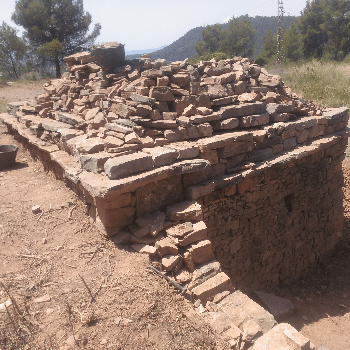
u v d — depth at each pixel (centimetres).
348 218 965
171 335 328
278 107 674
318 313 666
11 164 779
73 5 2803
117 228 465
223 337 331
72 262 427
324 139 730
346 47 3884
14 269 413
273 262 729
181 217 473
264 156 625
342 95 1401
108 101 623
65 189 627
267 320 365
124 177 446
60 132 641
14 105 987
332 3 3850
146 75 612
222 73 721
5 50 2689
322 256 852
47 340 316
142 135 543
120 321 337
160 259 429
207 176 555
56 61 2716
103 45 710
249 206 641
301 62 2228
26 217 531
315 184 776
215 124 608
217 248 609
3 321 332
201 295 401
